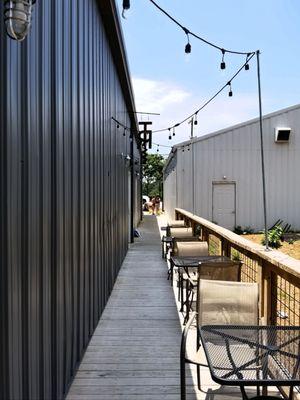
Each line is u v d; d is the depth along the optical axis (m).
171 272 6.47
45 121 2.40
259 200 13.59
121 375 3.20
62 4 2.86
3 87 1.76
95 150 4.42
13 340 1.86
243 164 13.54
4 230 1.76
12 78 1.86
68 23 3.07
